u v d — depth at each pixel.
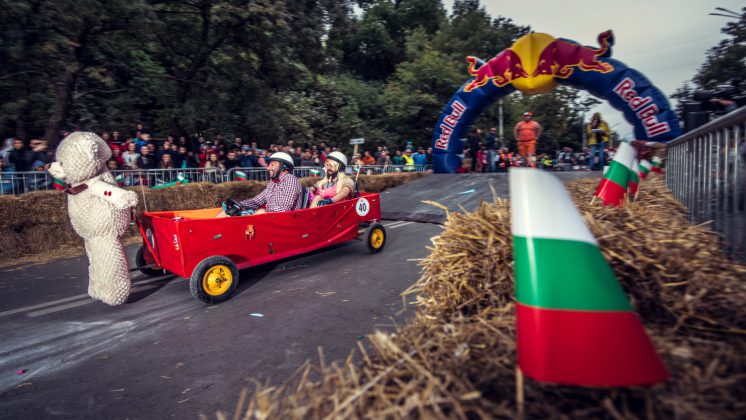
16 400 2.43
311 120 22.39
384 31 34.62
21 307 4.15
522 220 1.11
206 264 3.98
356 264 5.43
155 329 3.48
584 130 42.38
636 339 1.00
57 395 2.47
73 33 9.52
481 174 11.86
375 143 25.23
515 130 13.97
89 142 3.75
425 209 9.16
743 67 20.42
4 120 9.70
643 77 11.28
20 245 6.68
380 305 3.81
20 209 6.70
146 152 9.45
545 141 39.16
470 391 1.00
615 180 3.00
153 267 4.56
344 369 1.19
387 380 1.08
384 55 34.88
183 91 14.29
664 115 11.21
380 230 6.11
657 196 3.98
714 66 21.36
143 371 2.74
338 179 6.01
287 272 5.14
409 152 18.88
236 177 11.12
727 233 2.75
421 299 1.97
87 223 3.85
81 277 5.36
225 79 14.59
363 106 27.25
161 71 14.38
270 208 5.32
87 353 3.05
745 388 0.94
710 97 7.83
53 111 10.17
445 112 14.04
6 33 8.45
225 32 13.27
